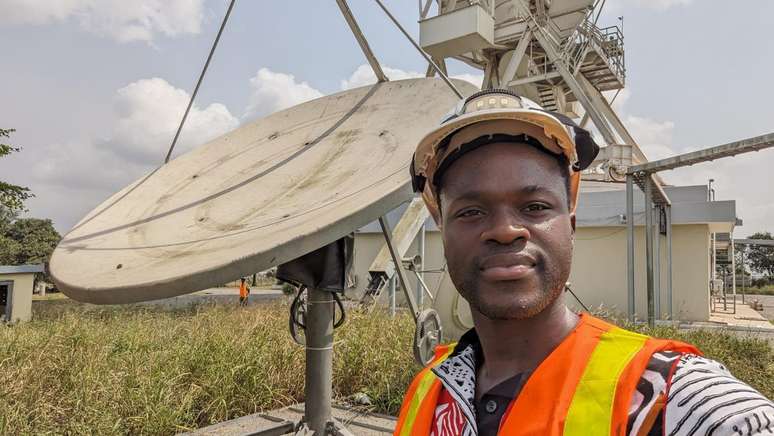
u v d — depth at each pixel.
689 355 0.72
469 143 0.86
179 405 4.71
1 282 13.16
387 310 9.78
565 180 0.88
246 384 5.25
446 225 0.88
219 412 4.91
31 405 4.46
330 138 3.36
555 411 0.71
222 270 1.75
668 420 0.64
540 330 0.84
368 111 3.48
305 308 3.04
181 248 2.35
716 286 24.28
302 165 3.12
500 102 0.87
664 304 14.16
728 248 25.14
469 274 0.82
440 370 0.96
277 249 1.78
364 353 5.88
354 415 4.97
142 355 5.85
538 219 0.82
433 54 14.95
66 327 7.35
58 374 5.21
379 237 17.33
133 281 1.90
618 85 18.81
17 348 5.86
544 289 0.80
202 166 3.63
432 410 0.99
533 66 16.97
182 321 8.97
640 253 14.23
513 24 15.62
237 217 2.67
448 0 15.81
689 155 9.94
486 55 17.39
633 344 0.74
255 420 4.84
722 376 0.66
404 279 2.85
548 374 0.76
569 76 15.01
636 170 10.98
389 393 5.14
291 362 5.85
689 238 14.16
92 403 4.49
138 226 2.88
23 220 40.41
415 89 3.43
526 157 0.83
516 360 0.86
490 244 0.81
